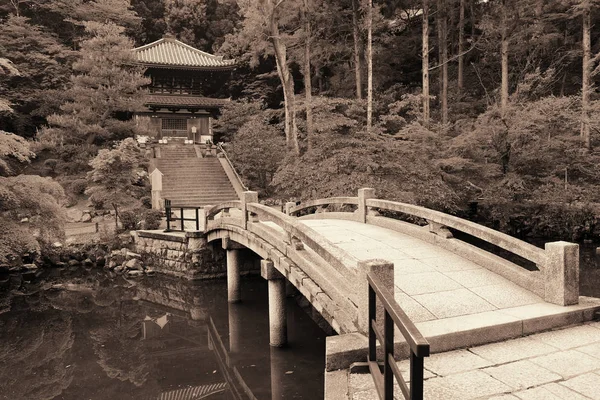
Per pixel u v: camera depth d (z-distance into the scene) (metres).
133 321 12.11
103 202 19.70
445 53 26.86
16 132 31.84
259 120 29.62
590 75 20.16
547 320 5.17
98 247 17.44
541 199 17.58
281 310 9.48
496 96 25.19
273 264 9.30
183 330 11.41
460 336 4.72
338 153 16.11
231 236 12.91
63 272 16.64
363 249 8.21
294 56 27.83
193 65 36.28
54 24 36.25
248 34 24.47
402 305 5.51
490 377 4.04
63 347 10.28
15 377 8.66
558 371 4.14
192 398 7.70
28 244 13.35
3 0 34.94
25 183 13.81
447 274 6.71
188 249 15.73
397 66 33.62
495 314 5.24
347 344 4.48
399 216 14.82
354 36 26.67
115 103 27.06
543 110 16.98
